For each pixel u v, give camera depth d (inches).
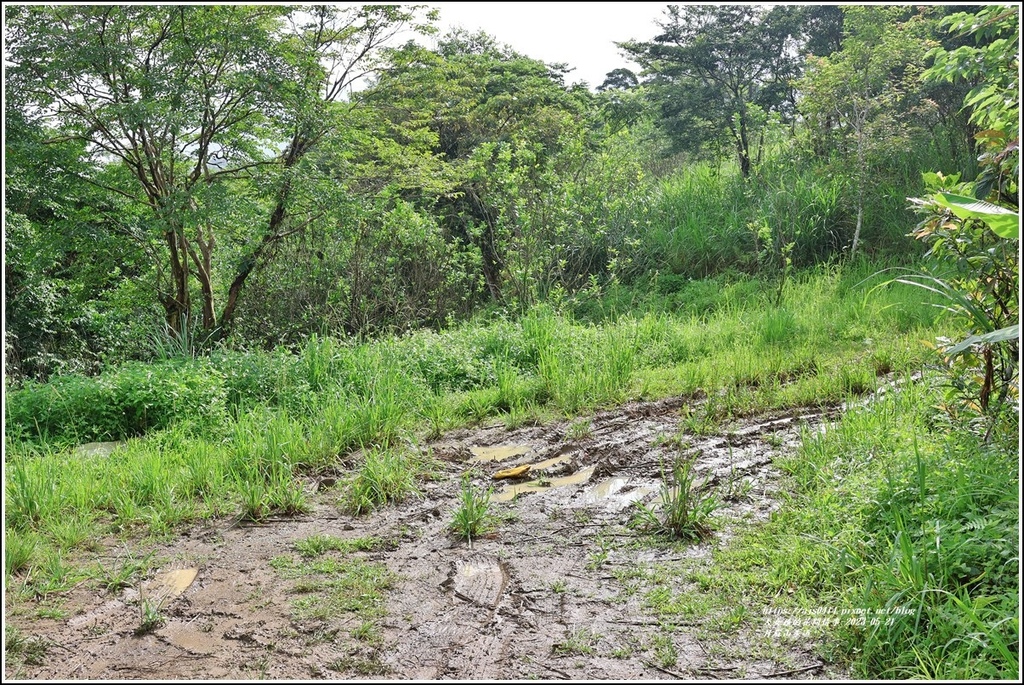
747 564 147.7
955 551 128.8
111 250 486.3
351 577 158.7
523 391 295.3
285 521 191.6
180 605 150.7
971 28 257.3
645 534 166.7
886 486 153.0
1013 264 164.4
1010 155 158.9
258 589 155.9
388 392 285.1
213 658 131.5
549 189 539.5
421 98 558.3
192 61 447.2
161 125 431.5
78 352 541.0
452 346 350.0
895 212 507.8
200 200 461.7
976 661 109.3
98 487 211.5
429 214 573.9
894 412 205.6
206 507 200.4
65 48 420.2
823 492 166.1
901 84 535.5
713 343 345.4
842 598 130.0
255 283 529.0
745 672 117.3
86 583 161.5
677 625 131.5
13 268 488.1
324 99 513.0
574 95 748.6
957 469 150.3
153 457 233.8
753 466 196.1
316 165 502.3
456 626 137.3
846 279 444.5
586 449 229.0
